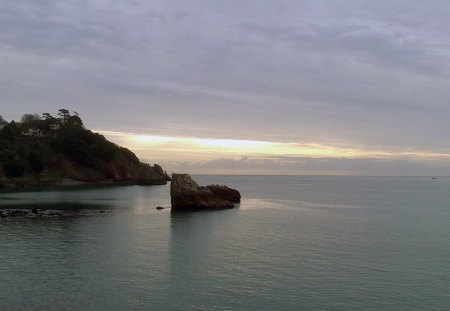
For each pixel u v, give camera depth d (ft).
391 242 172.55
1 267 126.31
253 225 217.36
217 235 184.75
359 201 400.67
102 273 121.80
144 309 96.12
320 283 114.73
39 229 193.57
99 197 393.09
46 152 647.97
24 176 561.02
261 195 488.44
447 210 313.53
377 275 122.72
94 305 97.66
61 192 449.89
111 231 191.52
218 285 112.27
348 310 96.89
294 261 137.59
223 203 303.89
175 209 287.48
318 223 229.66
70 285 110.83
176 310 95.86
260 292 107.34
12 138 617.62
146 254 145.69
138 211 274.98
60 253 145.07
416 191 624.59
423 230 208.03
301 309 97.09
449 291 109.50
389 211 304.30
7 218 228.43
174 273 122.72
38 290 106.73
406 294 107.04
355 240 176.14
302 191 599.98
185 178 299.99
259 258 141.49
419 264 135.64
